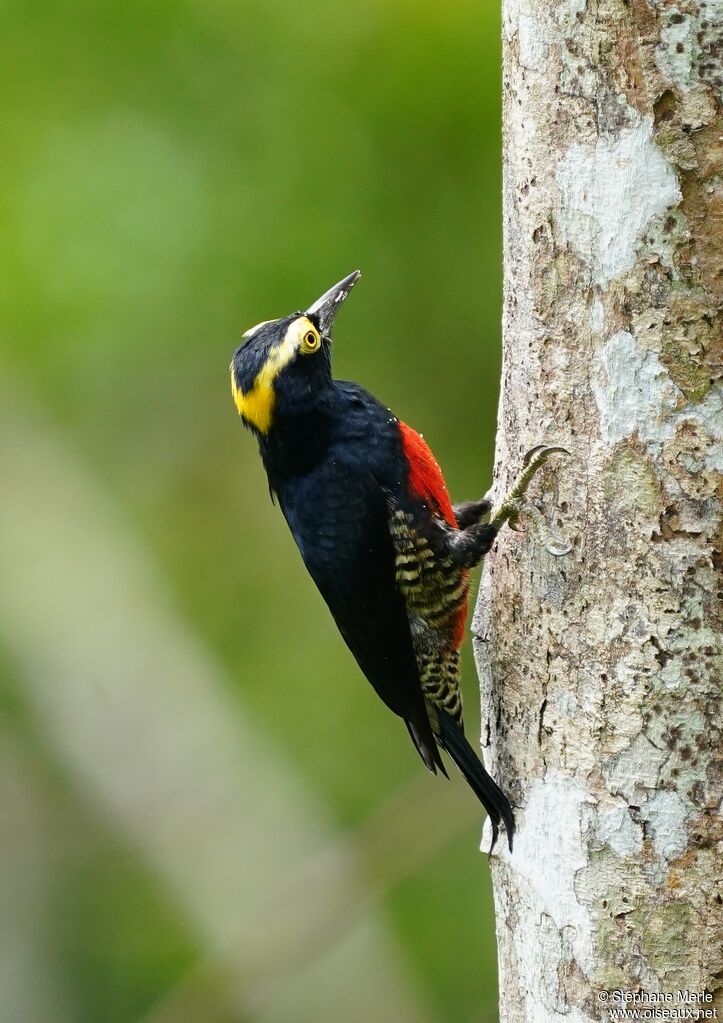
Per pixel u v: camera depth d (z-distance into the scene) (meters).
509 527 7.52
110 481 18.23
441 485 9.12
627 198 6.85
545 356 7.23
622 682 6.94
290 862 16.89
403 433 9.05
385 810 15.91
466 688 16.31
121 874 18.22
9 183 14.99
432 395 15.09
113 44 15.07
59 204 14.85
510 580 7.55
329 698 17.52
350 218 14.40
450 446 15.30
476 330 14.59
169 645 18.06
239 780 17.39
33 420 17.89
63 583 18.30
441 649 8.86
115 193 14.82
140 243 14.62
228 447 17.94
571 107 6.98
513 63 7.31
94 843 18.38
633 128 6.82
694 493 6.80
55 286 14.73
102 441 18.09
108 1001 17.77
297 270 14.29
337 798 16.98
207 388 16.70
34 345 14.98
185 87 14.93
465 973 15.62
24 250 14.77
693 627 6.80
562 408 7.17
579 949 7.01
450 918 15.86
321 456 9.04
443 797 15.84
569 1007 7.06
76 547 18.33
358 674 17.56
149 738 17.89
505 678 7.59
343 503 8.98
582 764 7.07
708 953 6.74
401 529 8.88
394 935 15.91
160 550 18.20
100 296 14.65
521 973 7.43
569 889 7.08
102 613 18.23
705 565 6.79
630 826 6.89
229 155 14.72
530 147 7.18
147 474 18.23
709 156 6.71
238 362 9.23
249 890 17.14
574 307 7.08
